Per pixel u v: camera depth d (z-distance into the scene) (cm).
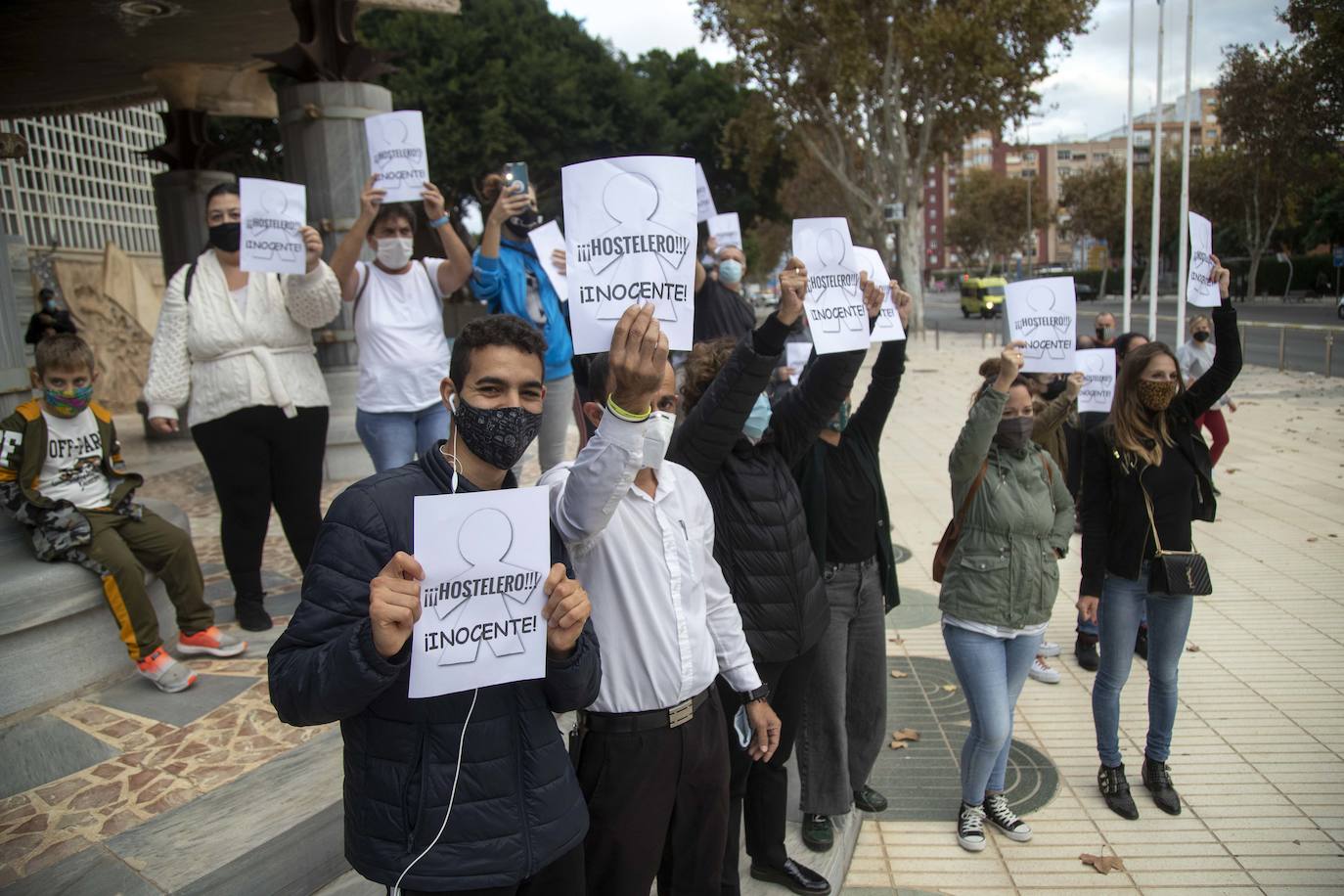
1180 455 381
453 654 176
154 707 370
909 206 3300
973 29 2662
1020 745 451
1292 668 512
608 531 236
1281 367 1847
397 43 2664
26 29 706
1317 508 822
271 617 466
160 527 405
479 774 188
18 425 367
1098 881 348
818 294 322
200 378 434
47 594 358
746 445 314
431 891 184
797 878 329
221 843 279
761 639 302
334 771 321
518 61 2714
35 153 1446
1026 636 371
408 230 471
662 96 3412
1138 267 6206
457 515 175
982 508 366
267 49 891
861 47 2753
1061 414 519
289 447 445
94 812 299
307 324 446
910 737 462
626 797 236
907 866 365
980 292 5281
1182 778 414
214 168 1107
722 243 892
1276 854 358
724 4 2928
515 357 191
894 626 603
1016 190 6844
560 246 523
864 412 376
